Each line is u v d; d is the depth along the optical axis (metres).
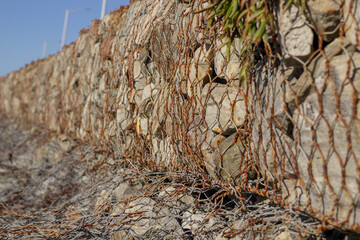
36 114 8.39
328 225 1.53
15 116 10.88
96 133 4.47
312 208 1.56
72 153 4.89
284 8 1.60
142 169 3.11
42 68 8.34
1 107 13.18
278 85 1.68
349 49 1.46
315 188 1.52
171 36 2.75
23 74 10.36
